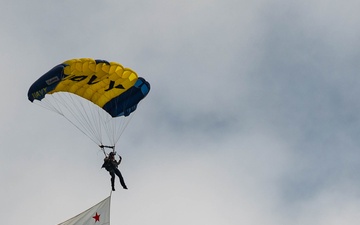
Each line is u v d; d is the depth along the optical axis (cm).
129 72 13988
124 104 14338
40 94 13475
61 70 13388
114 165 13712
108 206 13600
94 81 13988
